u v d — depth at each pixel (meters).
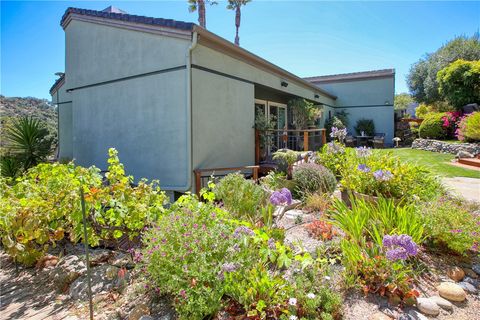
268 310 1.94
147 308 2.13
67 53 8.48
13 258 3.19
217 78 6.51
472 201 4.11
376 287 2.22
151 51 6.27
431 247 2.87
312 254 2.71
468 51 16.06
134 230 3.08
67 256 3.13
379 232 2.80
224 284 2.00
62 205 2.83
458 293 2.20
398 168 4.22
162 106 6.11
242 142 7.48
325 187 4.96
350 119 17.59
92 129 7.74
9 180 3.79
